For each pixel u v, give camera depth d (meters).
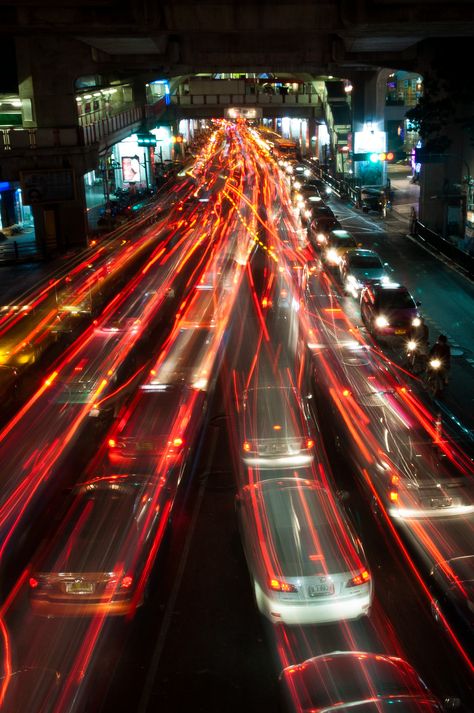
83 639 8.20
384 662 6.68
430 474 10.51
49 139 39.84
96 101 57.19
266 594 8.24
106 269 31.53
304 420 12.78
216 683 7.59
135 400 13.26
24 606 8.91
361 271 27.31
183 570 9.84
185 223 46.03
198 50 43.72
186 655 8.05
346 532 8.91
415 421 12.33
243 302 25.58
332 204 54.31
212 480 12.54
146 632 8.48
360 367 15.90
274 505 9.37
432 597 8.87
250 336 21.45
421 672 7.70
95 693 7.45
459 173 39.38
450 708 6.91
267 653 8.05
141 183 69.31
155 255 35.34
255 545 8.76
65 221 40.81
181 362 17.91
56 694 6.63
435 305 25.59
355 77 59.28
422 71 39.91
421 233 38.16
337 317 21.12
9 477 12.46
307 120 96.81
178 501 11.76
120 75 53.38
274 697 7.36
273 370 18.09
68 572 8.30
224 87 86.56
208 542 10.56
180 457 11.91
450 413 15.56
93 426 14.98
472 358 19.75
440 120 37.97
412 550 10.13
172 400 13.16
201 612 8.88
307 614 8.17
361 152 56.91
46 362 19.33
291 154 91.00
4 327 22.52
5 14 33.16
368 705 6.08
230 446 13.88
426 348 18.69
